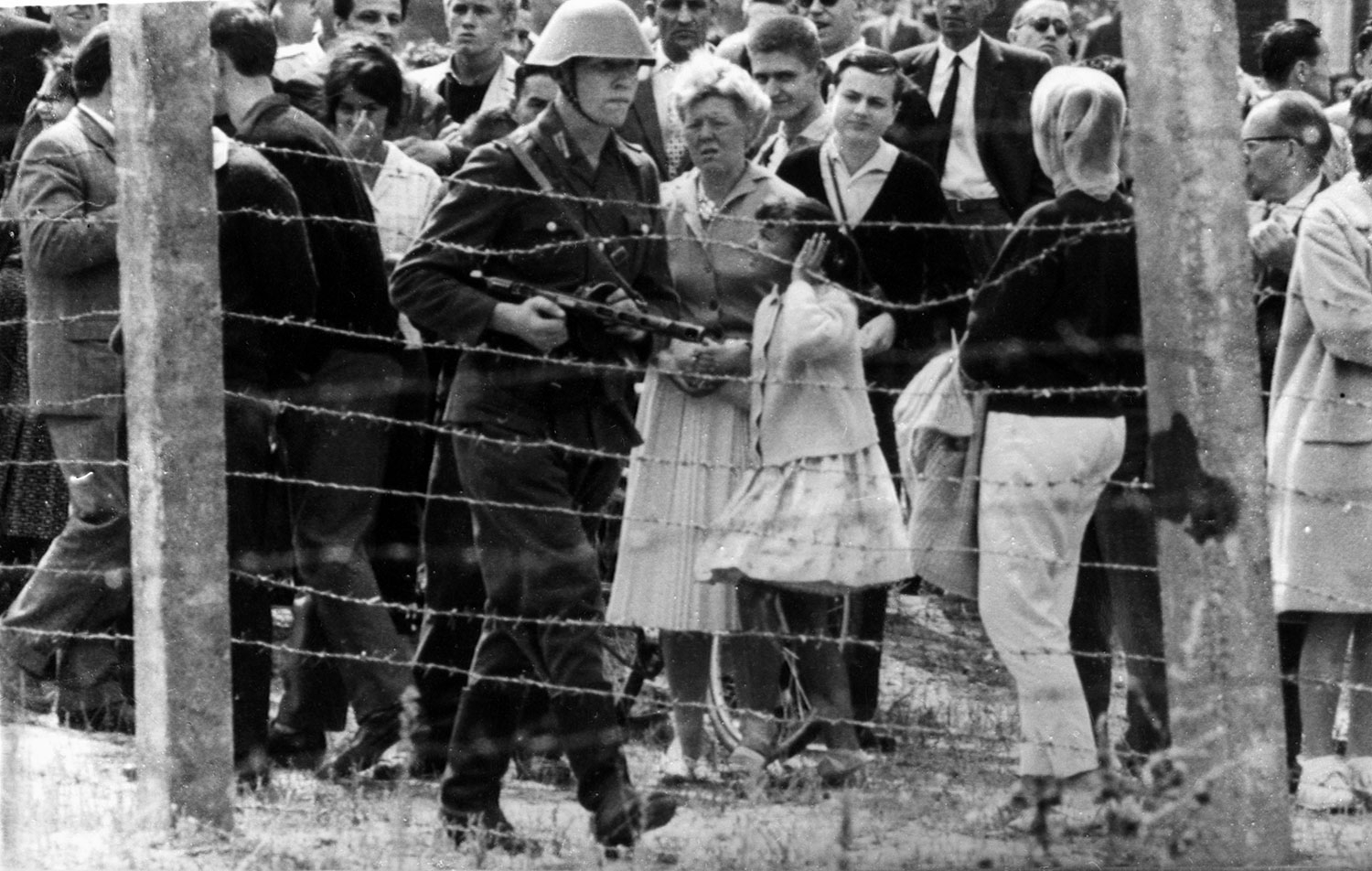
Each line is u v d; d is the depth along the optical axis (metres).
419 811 7.41
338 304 7.91
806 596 7.69
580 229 7.18
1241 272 6.45
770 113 8.41
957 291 8.30
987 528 7.32
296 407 7.45
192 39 6.73
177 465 6.75
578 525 7.04
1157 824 6.61
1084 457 7.30
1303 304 7.98
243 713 7.54
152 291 6.72
